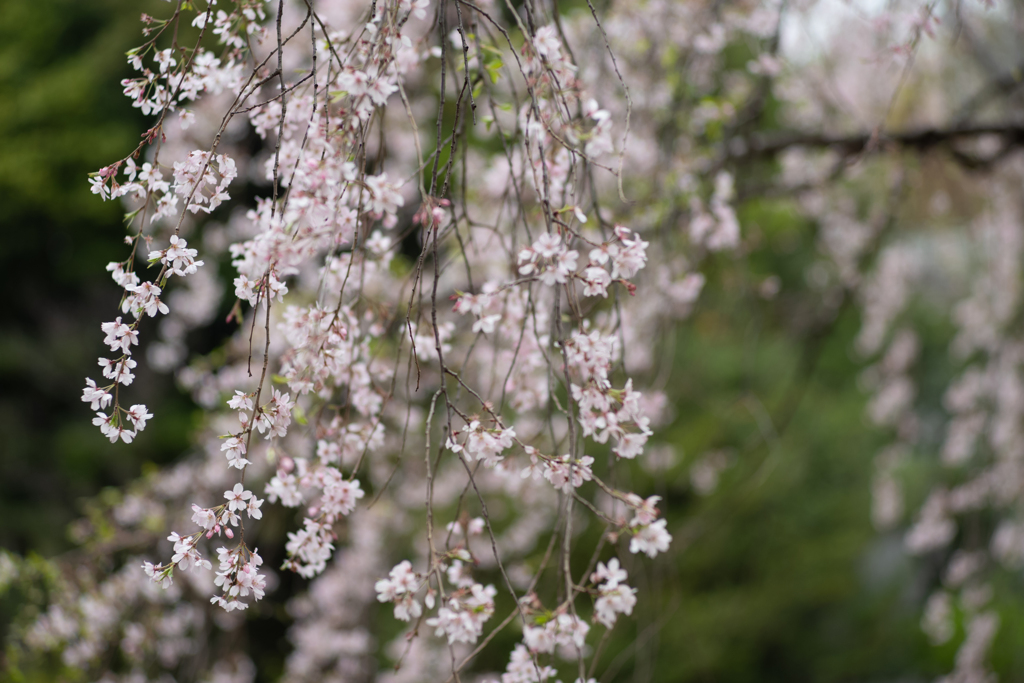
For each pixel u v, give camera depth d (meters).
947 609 4.55
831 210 4.23
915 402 7.75
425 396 3.05
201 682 3.01
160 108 1.18
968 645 4.10
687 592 5.72
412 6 1.11
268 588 3.46
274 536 3.35
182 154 3.20
